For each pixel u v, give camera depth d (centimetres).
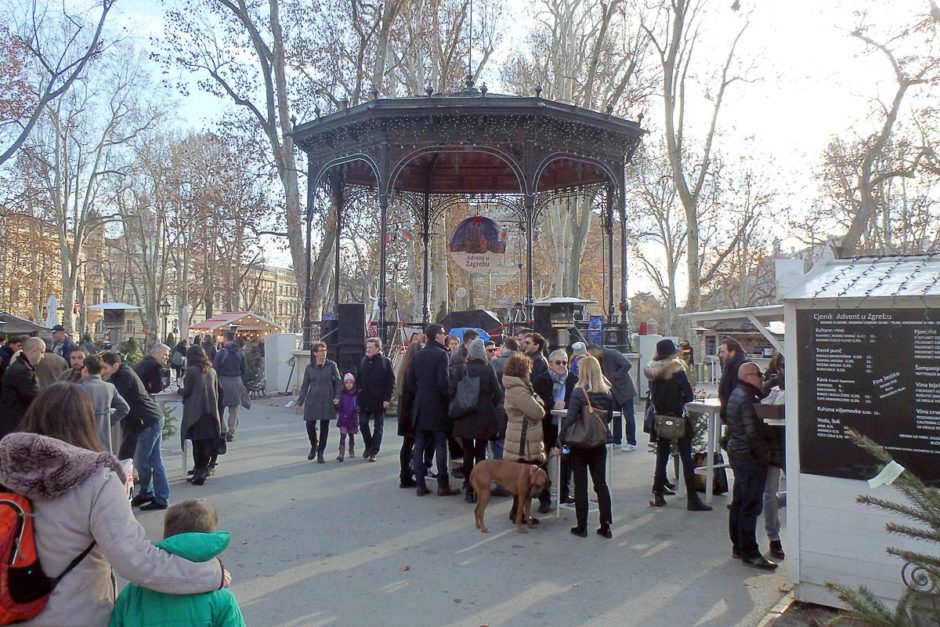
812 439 445
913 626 264
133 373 700
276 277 8381
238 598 462
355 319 1479
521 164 1380
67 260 3678
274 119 2011
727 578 510
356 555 555
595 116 1404
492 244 1777
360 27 2020
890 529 291
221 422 848
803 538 450
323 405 930
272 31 1967
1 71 2042
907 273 438
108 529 222
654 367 712
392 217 2581
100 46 1548
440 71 2559
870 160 2184
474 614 439
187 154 4162
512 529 638
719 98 2236
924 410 404
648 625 426
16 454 216
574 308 1978
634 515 691
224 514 674
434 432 763
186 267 4488
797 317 452
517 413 656
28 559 212
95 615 225
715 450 790
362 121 1374
